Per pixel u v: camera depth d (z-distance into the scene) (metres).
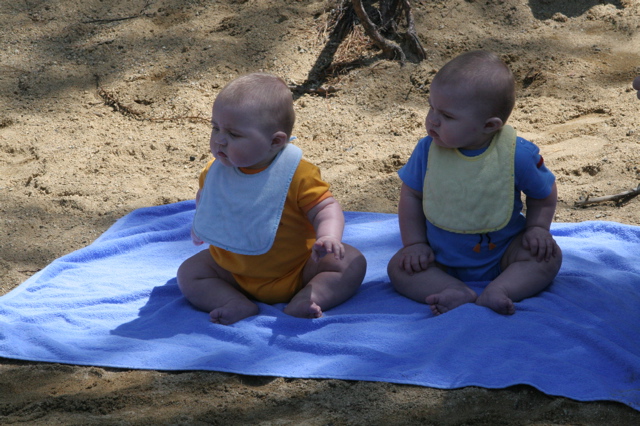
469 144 3.73
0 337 3.62
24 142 6.48
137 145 6.41
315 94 7.21
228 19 8.27
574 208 5.11
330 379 3.26
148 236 4.79
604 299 3.76
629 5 8.25
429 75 7.28
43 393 3.27
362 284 4.11
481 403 3.04
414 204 3.99
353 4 7.34
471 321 3.51
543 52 7.60
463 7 8.30
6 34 8.14
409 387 3.17
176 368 3.38
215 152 3.65
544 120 6.54
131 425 2.96
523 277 3.72
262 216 3.67
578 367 3.18
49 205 5.46
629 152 5.73
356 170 5.85
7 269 4.60
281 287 3.85
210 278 3.86
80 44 7.98
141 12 8.50
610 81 7.07
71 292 4.14
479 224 3.79
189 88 7.25
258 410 3.08
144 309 3.97
